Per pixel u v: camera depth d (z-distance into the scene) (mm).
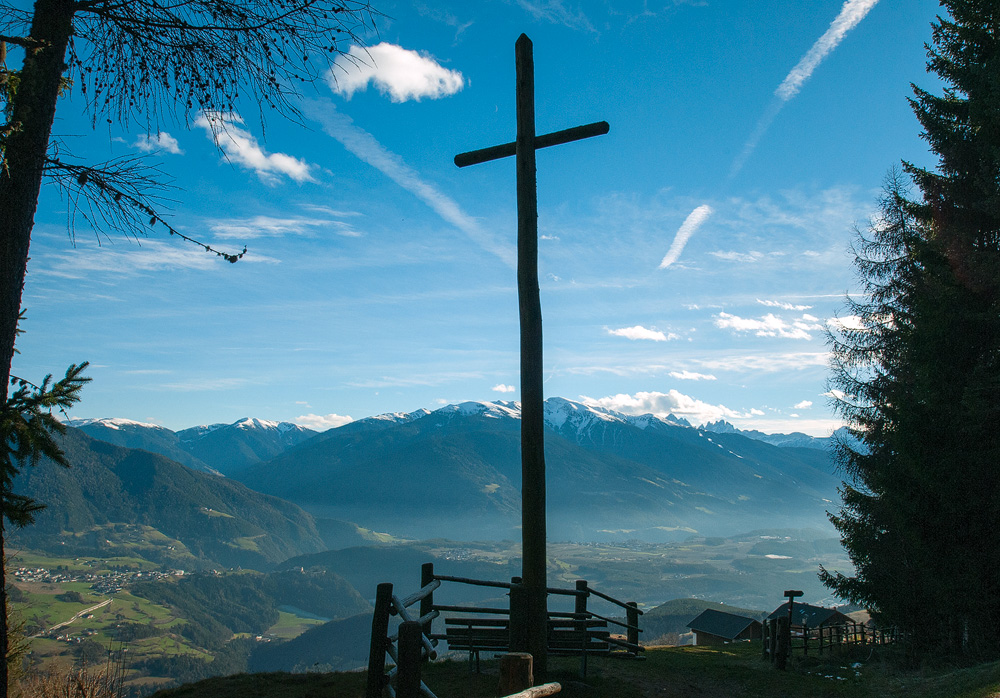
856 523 14508
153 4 4828
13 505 5277
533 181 8141
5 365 5211
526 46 8281
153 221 4656
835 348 15656
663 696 8062
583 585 8898
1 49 5199
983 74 12484
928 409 12211
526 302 7941
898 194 14992
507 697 4031
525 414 7762
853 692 9133
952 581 11609
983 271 12086
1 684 5184
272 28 4777
